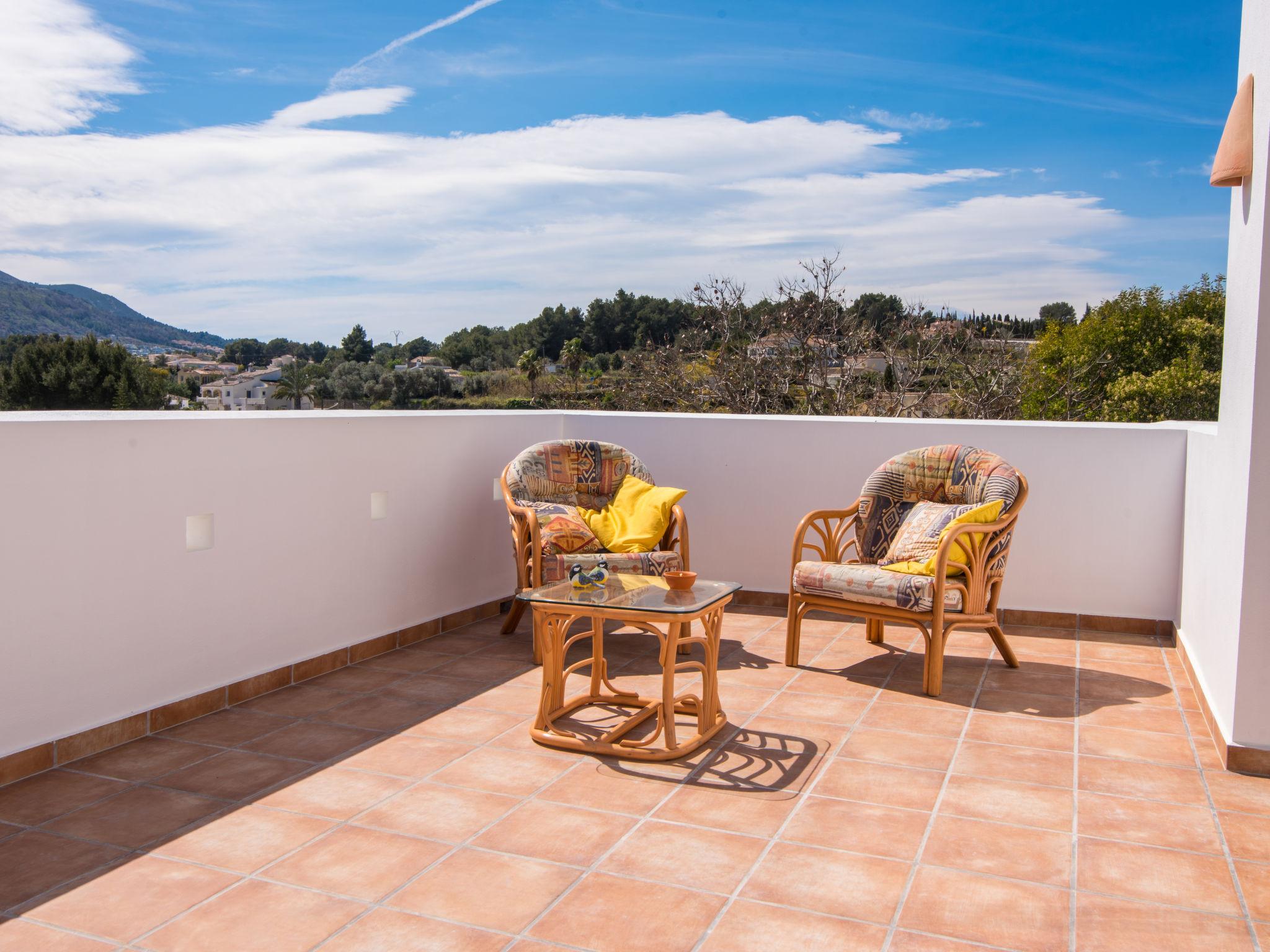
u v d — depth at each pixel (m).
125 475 3.52
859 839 2.79
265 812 2.96
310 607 4.36
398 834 2.81
